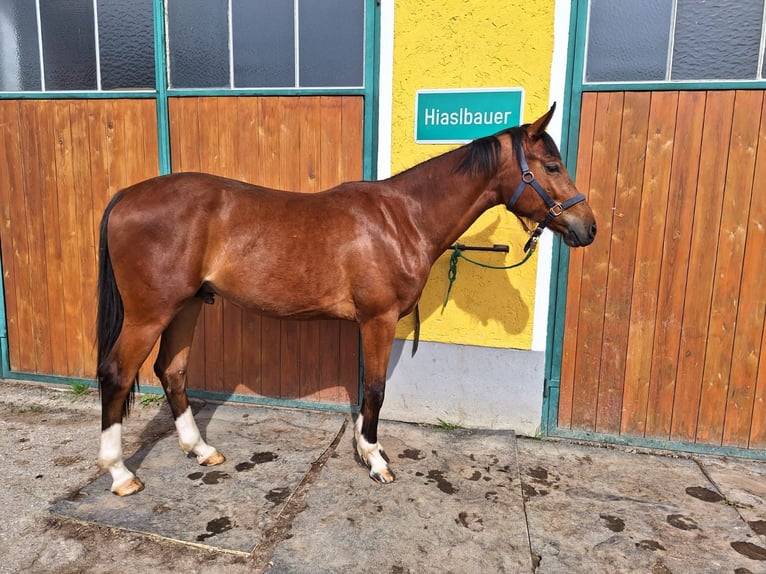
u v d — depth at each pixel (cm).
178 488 210
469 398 273
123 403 204
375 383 216
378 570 166
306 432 265
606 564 174
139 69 289
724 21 231
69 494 205
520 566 169
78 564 168
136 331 196
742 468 245
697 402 258
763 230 239
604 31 240
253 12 272
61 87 300
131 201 195
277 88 275
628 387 263
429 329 272
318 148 274
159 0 275
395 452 244
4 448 245
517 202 207
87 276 313
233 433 263
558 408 271
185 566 168
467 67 248
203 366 308
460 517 194
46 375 330
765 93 229
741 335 248
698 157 239
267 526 187
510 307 261
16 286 323
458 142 255
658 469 241
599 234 254
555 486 223
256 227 199
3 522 188
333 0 263
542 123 198
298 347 295
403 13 250
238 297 206
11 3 295
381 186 217
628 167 246
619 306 257
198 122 285
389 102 258
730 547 184
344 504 200
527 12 239
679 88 236
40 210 312
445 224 214
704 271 247
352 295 210
